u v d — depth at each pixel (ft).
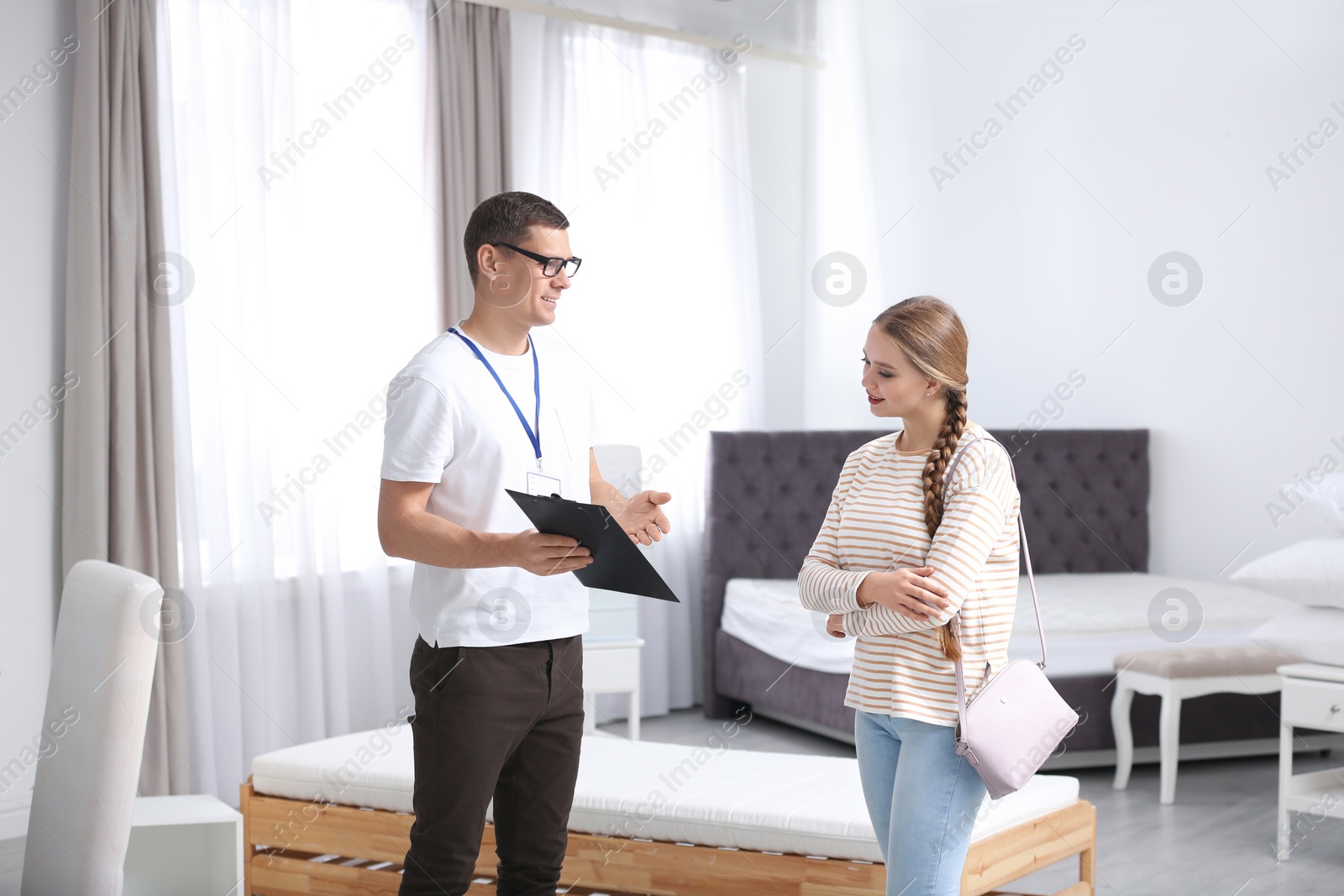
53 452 12.38
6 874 10.64
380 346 14.67
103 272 12.34
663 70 17.74
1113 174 16.35
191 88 13.06
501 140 15.71
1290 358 14.48
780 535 17.43
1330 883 9.78
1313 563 11.32
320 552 14.17
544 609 6.10
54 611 12.39
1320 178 13.98
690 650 17.88
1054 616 13.67
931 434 6.32
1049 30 16.87
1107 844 10.81
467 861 6.02
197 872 8.91
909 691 5.91
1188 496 16.01
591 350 16.84
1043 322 17.40
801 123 19.29
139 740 5.52
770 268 19.12
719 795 8.51
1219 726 13.44
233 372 13.38
